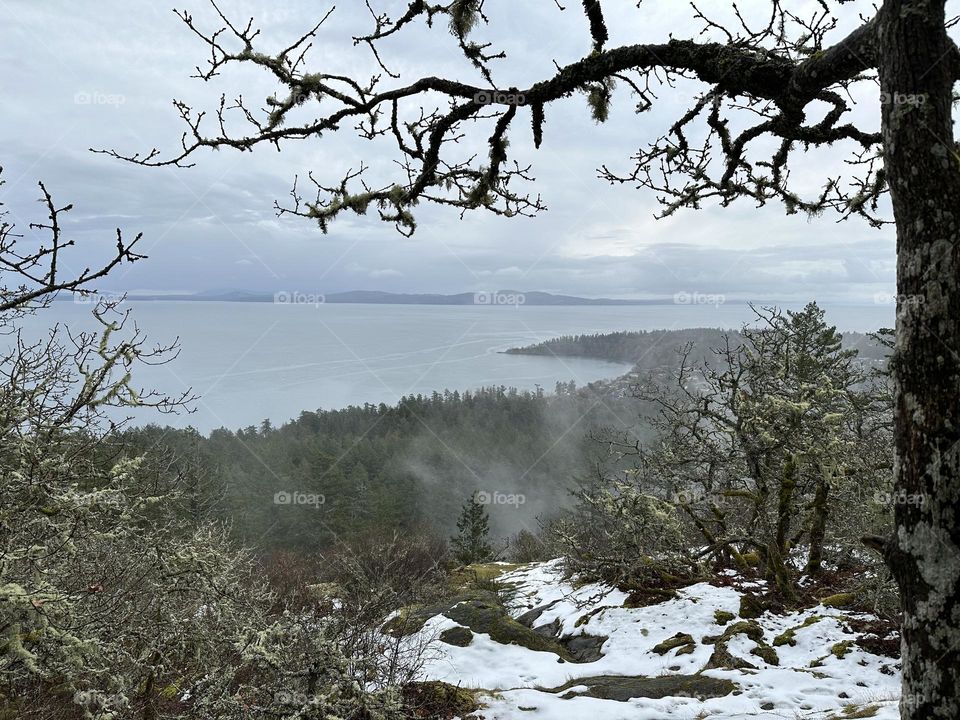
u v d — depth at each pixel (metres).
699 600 11.89
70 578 5.26
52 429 3.83
